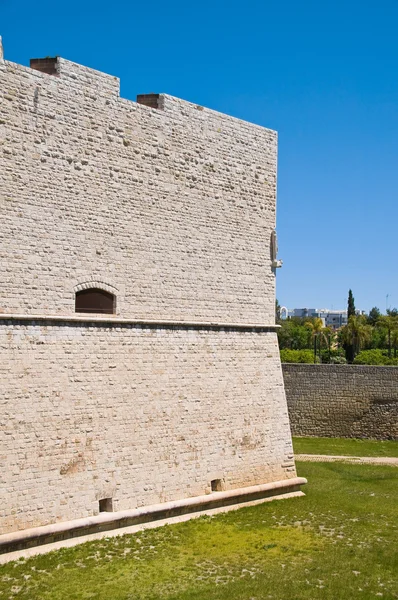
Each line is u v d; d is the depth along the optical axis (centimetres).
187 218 2584
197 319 2598
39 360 2103
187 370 2534
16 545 1978
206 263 2648
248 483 2700
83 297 2280
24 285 2092
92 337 2252
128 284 2373
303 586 1850
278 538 2261
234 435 2673
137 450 2328
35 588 1797
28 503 2027
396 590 1842
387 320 10638
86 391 2209
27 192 2111
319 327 10731
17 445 2020
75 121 2242
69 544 2091
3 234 2050
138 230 2412
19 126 2098
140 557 2047
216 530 2328
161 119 2509
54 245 2172
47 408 2103
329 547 2178
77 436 2167
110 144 2339
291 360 7869
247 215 2833
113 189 2342
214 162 2703
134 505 2294
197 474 2514
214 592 1802
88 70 2292
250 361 2792
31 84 2133
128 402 2322
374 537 2284
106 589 1812
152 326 2439
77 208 2238
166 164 2517
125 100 2394
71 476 2139
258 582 1870
